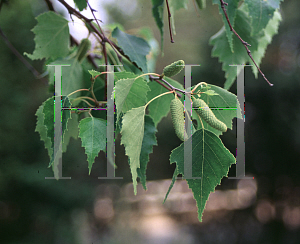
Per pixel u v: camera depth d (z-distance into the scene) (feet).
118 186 11.47
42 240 6.52
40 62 6.41
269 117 8.73
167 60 8.63
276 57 8.73
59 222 6.88
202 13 7.98
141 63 1.59
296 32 8.40
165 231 9.73
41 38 1.68
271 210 9.59
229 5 1.58
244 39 1.86
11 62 6.33
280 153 8.91
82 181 7.73
